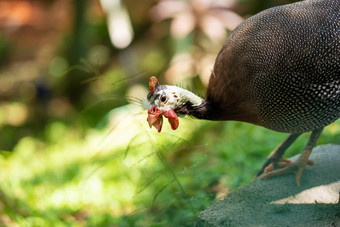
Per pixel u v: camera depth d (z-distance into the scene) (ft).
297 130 15.89
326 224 14.34
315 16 14.85
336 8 14.90
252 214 15.48
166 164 15.65
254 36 15.20
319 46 14.55
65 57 44.01
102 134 31.27
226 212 15.72
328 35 14.57
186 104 15.70
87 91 43.09
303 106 15.05
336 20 14.71
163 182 20.99
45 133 37.27
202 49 35.47
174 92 15.39
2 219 19.19
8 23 46.96
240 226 14.89
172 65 35.35
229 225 15.02
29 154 30.81
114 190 22.76
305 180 17.02
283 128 15.78
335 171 17.39
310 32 14.65
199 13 34.37
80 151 30.32
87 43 42.80
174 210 18.12
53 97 44.34
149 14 37.73
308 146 17.11
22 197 22.20
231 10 35.17
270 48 14.82
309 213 15.19
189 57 34.99
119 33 40.19
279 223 14.85
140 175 22.81
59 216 20.90
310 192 16.40
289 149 22.21
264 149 23.25
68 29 44.16
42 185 24.80
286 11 15.33
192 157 22.79
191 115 16.17
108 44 43.96
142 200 20.47
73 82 43.09
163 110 15.25
